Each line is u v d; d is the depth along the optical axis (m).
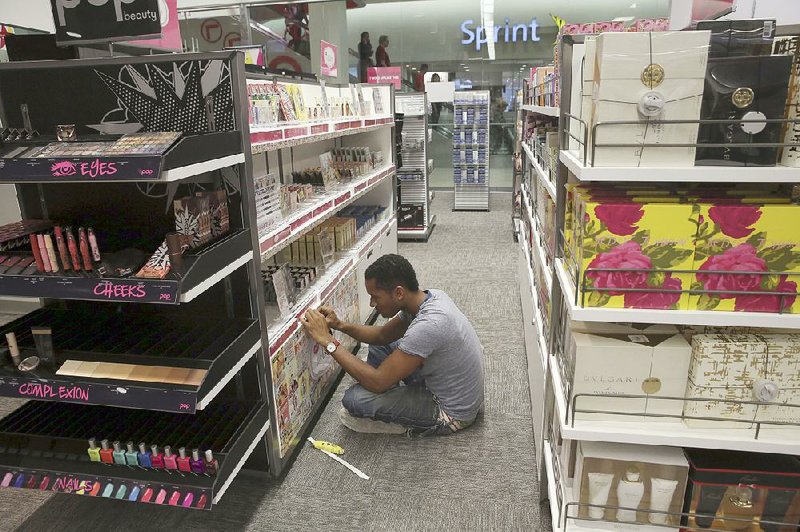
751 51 1.31
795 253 1.34
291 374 2.56
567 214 1.77
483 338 3.91
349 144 4.86
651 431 1.51
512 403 3.04
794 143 1.25
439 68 10.12
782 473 1.53
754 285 1.38
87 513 2.25
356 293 3.71
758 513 1.56
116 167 1.55
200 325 2.18
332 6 7.84
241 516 2.22
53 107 2.10
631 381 1.52
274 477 2.41
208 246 1.94
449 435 2.75
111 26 1.90
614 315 1.41
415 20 9.91
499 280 5.18
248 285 2.18
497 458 2.56
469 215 8.34
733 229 1.35
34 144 1.80
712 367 1.45
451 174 10.68
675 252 1.39
